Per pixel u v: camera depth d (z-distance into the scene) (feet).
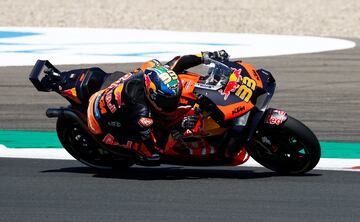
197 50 190.29
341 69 166.09
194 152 89.71
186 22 266.36
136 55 183.01
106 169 96.32
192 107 87.66
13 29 230.89
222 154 89.61
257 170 95.96
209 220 74.08
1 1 310.24
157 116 87.66
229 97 86.58
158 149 88.69
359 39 214.90
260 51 189.47
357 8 301.63
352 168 96.63
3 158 102.37
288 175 91.66
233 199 81.51
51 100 139.74
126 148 89.30
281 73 161.68
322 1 321.32
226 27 256.11
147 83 85.10
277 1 320.91
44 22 263.70
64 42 204.64
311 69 166.09
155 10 293.23
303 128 87.86
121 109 87.25
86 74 95.45
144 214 76.18
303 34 245.24
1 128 120.67
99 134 90.17
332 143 111.86
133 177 92.22
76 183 88.94
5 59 177.27
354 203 80.12
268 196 82.69
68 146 95.55
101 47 195.62
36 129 120.26
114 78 94.84
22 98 140.87
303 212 76.79
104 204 79.82
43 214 76.38
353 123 123.13
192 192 84.53
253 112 87.40
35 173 94.07
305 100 138.41
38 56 181.27
